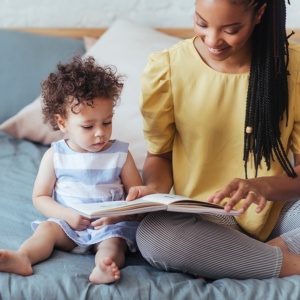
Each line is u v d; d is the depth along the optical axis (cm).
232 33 128
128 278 129
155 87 148
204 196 151
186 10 256
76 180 150
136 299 125
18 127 227
